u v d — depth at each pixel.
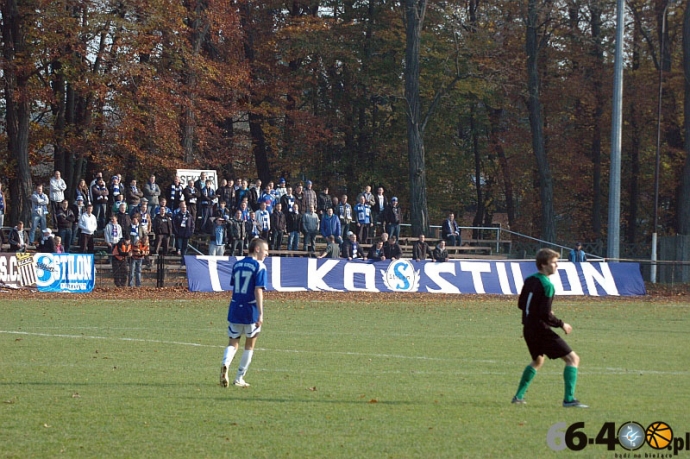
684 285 53.59
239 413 15.62
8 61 58.00
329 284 46.50
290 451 12.85
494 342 27.16
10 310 35.34
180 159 68.69
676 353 25.09
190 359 22.75
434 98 73.44
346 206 57.34
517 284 47.97
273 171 82.31
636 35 76.69
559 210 89.44
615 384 19.16
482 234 87.88
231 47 74.38
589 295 47.97
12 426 14.44
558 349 16.12
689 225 65.88
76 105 70.50
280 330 29.97
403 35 75.69
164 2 63.12
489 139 86.94
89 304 38.66
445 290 47.25
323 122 78.12
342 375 20.23
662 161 78.56
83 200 51.06
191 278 45.38
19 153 59.50
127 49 62.66
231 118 78.69
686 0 67.81
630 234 83.88
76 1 59.22
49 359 22.33
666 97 76.12
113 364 21.61
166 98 65.50
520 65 73.62
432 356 23.75
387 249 51.41
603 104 78.25
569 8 69.94
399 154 81.88
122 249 46.44
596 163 82.00
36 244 51.91
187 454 12.67
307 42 72.62
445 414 15.58
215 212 51.78
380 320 33.97
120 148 66.31
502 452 12.88
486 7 74.12
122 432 14.06
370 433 14.04
